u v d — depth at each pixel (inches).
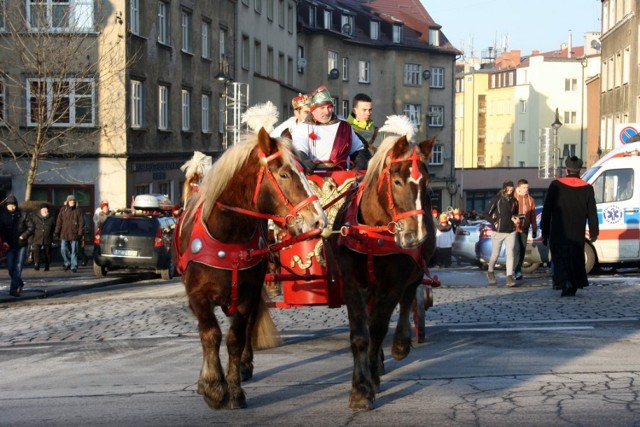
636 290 649.0
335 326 490.9
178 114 1628.9
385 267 310.5
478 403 299.7
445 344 420.8
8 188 1331.2
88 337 478.0
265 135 284.8
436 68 3238.2
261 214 288.2
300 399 313.1
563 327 463.5
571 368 356.5
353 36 2950.3
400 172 294.5
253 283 302.4
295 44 2561.5
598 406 292.2
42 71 1196.5
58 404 315.3
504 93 4441.4
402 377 346.0
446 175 3243.1
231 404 299.6
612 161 833.5
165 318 548.1
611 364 363.6
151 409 303.1
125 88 1352.1
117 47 1331.2
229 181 293.0
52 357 417.4
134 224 1008.9
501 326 472.4
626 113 2023.9
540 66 4256.9
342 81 2901.1
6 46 1269.7
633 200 827.4
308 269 363.9
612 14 2213.3
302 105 395.9
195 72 1724.9
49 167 1341.0
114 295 781.3
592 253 829.8
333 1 2970.0
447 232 1040.8
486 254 939.3
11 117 1295.5
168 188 1596.9
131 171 1384.1
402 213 292.2
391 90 3090.6
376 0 3297.2
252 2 2119.8
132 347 437.7
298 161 288.7
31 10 1248.2
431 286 431.5
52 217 1114.1
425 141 298.7
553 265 617.6
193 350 422.9
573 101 4281.5
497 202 727.7
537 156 4286.4
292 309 567.8
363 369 297.7
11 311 642.2
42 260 1283.2
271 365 378.9
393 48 3075.8
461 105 4662.9
